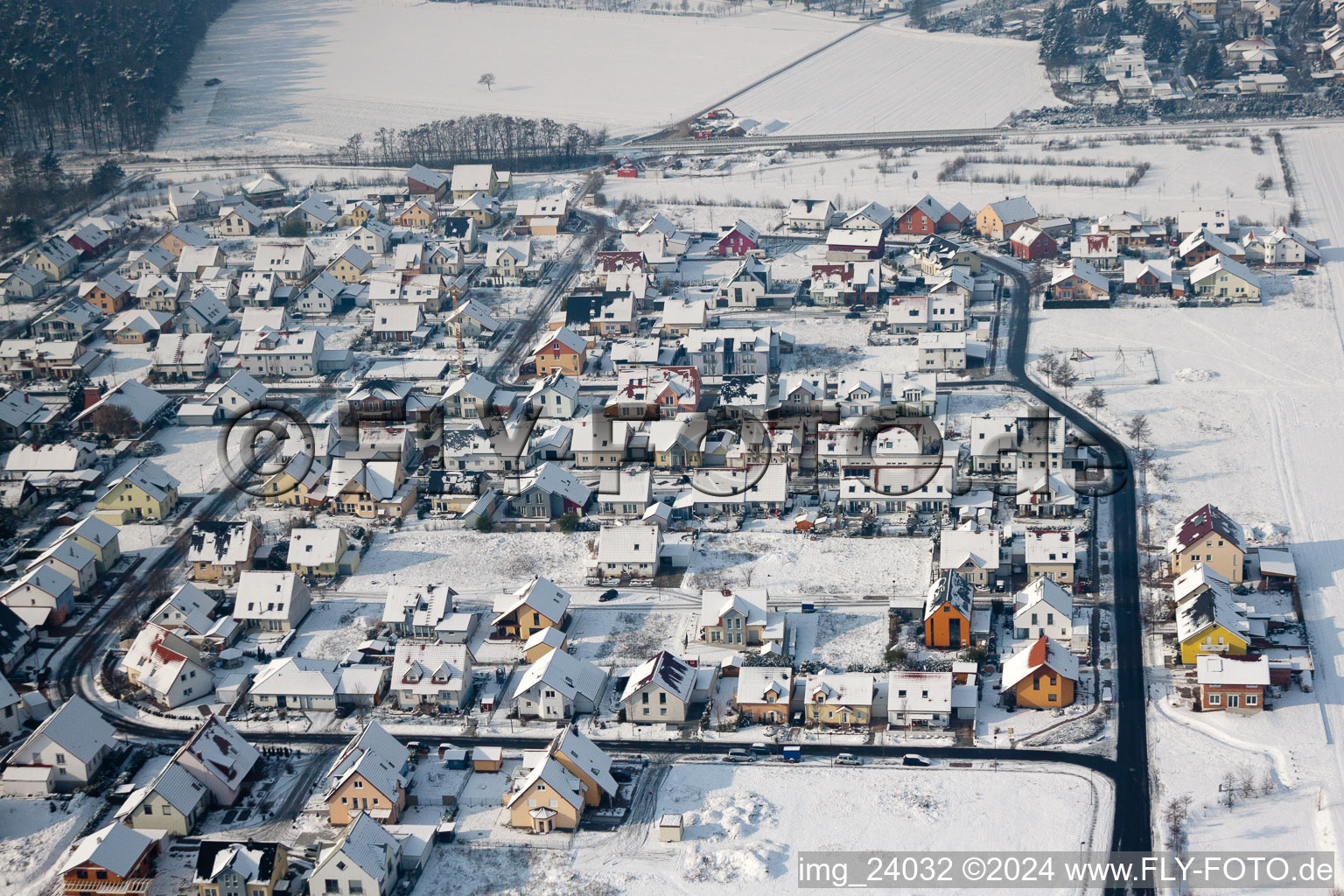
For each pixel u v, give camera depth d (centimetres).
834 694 16325
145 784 15650
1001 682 16875
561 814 14738
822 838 14488
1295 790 14800
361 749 15250
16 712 16712
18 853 14675
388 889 13925
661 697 16488
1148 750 15612
